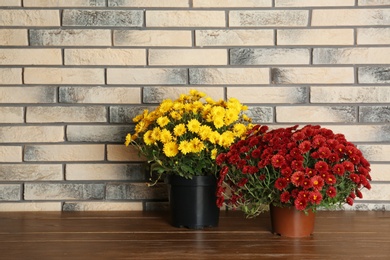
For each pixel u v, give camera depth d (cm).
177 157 191
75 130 227
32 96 227
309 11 225
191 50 226
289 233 185
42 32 226
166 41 226
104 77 226
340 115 226
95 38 226
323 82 226
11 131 227
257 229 196
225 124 193
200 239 183
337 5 224
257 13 225
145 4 225
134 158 228
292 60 226
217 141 190
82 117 227
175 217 198
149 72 226
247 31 225
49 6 226
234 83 226
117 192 229
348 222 207
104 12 226
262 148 184
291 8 225
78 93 227
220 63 226
